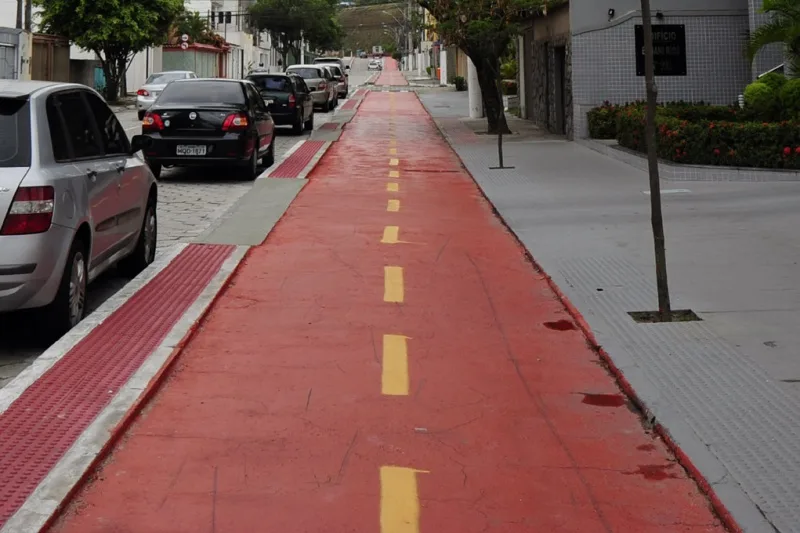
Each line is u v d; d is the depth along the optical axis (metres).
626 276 8.42
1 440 4.75
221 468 4.52
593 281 8.29
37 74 37.47
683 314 7.14
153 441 4.83
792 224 10.66
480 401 5.50
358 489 4.31
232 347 6.46
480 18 22.39
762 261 8.86
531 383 5.83
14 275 5.96
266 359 6.21
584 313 7.27
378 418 5.20
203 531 3.90
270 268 8.88
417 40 100.06
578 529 3.97
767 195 12.78
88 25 39.22
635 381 5.69
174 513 4.05
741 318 7.00
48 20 39.41
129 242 8.33
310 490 4.29
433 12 22.88
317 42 91.06
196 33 60.06
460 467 4.58
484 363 6.21
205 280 8.27
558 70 23.58
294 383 5.76
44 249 6.11
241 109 15.46
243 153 15.39
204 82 16.16
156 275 8.38
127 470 4.48
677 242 9.88
